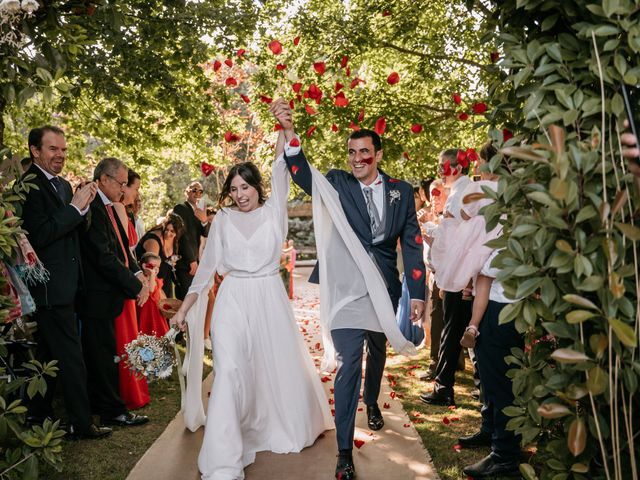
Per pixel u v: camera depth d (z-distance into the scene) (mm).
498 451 3582
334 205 3951
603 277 2000
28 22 3502
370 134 4023
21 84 3381
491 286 3561
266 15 7160
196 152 9859
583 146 2023
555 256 2004
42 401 4492
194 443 4266
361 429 4453
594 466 2424
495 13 2811
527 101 2262
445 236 3775
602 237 1956
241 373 3809
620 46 2053
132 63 6941
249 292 4062
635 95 2180
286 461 3922
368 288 3830
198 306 4426
